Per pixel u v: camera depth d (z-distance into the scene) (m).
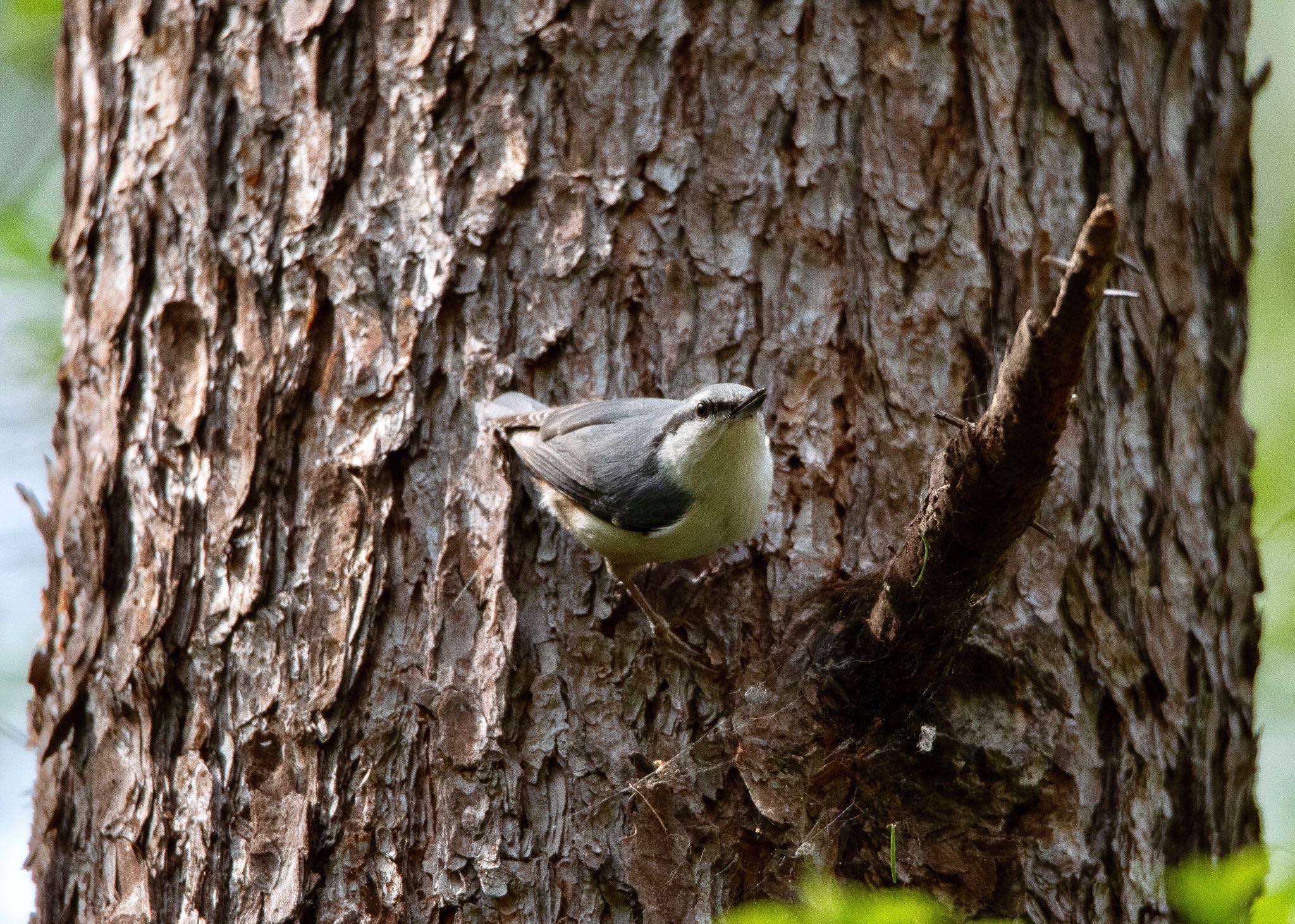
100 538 8.21
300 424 7.92
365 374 7.94
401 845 7.16
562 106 8.20
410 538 7.70
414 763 7.30
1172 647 8.11
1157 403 8.46
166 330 8.29
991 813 7.36
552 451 7.72
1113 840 7.59
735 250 8.12
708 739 7.41
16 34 13.53
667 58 8.25
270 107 8.40
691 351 8.04
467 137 8.20
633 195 8.13
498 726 7.33
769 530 7.91
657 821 7.17
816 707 7.36
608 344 8.05
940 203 8.21
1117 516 8.11
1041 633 7.68
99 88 9.10
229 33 8.57
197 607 7.78
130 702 7.84
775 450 7.97
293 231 8.18
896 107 8.29
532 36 8.23
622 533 7.59
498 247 8.09
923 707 7.39
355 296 8.05
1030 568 7.82
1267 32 17.00
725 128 8.21
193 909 7.28
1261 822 8.86
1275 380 14.39
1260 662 9.34
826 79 8.29
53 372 12.96
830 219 8.16
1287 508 12.48
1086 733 7.70
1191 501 8.49
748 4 8.33
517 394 7.88
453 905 7.02
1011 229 8.24
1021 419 5.85
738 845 7.17
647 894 7.03
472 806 7.19
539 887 7.05
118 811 7.70
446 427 7.89
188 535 7.91
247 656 7.62
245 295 8.16
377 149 8.27
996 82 8.38
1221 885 6.17
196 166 8.43
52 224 12.98
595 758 7.33
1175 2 9.06
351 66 8.35
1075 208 8.45
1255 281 15.38
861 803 7.29
